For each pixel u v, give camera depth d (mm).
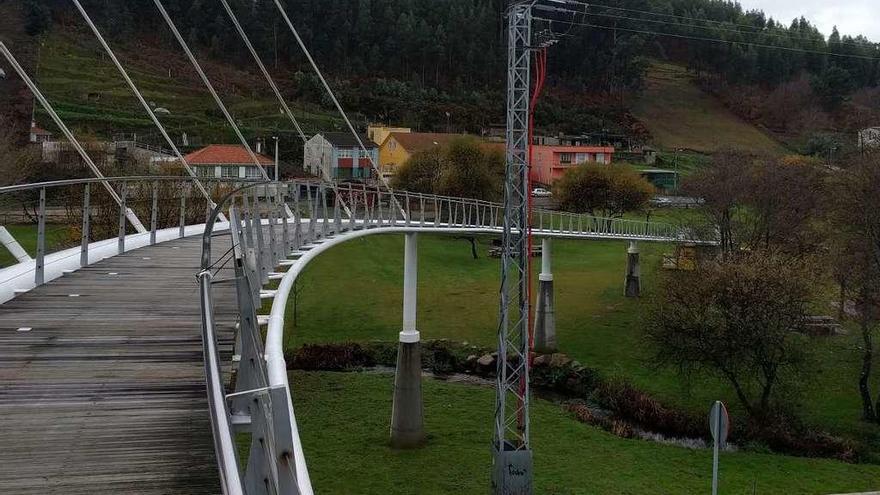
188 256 13641
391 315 35000
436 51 109438
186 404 5891
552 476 19391
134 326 8125
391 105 96125
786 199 36781
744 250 32312
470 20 113875
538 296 32125
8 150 34250
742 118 121812
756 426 22656
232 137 76312
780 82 130250
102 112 75188
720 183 38688
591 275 45312
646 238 40031
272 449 3379
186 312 8844
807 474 19859
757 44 135250
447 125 93625
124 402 5906
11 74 77500
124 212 13992
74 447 5074
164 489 4520
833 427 22906
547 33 19094
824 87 118000
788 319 23469
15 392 6059
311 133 80938
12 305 9039
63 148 44500
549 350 31156
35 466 4777
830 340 28578
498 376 19594
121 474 4699
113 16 102812
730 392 25188
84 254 11953
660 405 24453
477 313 35938
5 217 31469
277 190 17719
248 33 107500
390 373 27812
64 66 84750
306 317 34188
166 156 56625
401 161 68125
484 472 19625
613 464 20328
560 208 58219
